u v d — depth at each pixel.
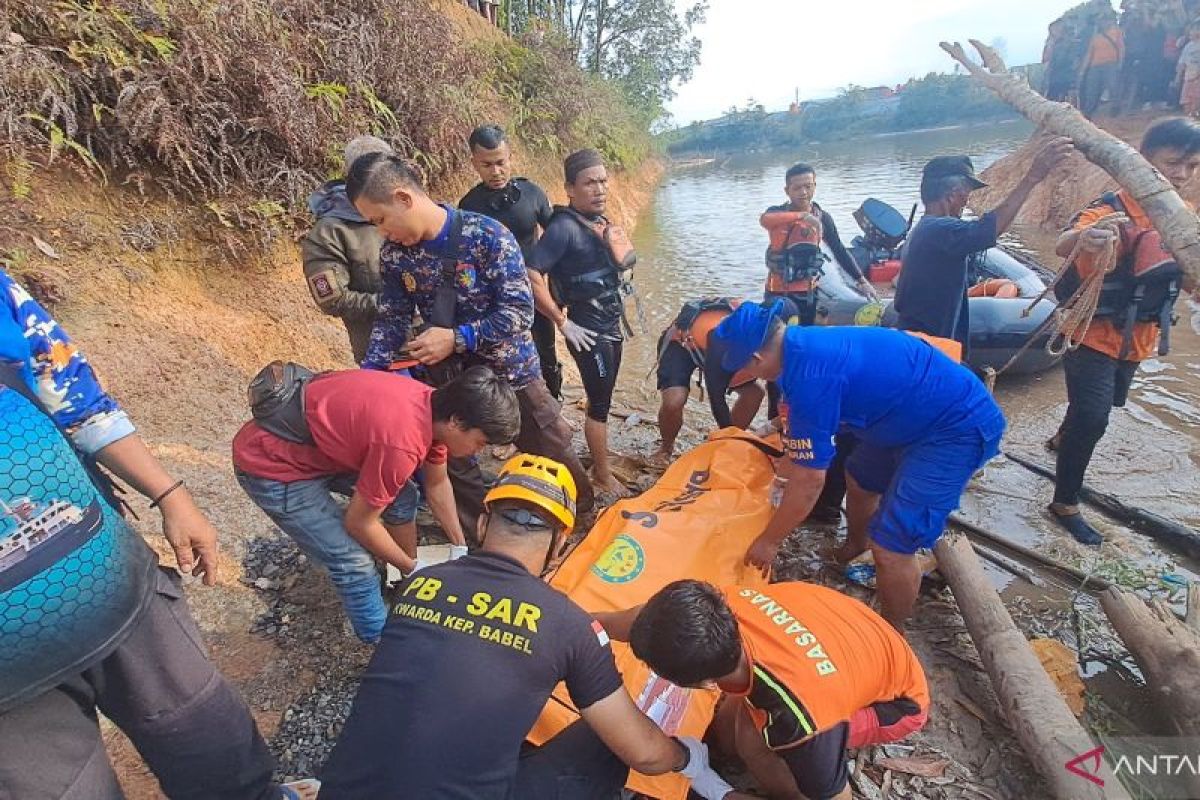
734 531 2.92
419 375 2.93
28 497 1.32
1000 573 3.20
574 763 1.92
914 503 2.51
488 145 3.72
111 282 3.62
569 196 3.58
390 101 5.62
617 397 5.18
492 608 1.67
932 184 3.49
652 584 2.63
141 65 3.85
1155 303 3.11
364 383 2.20
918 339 2.52
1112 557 3.27
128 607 1.48
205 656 1.72
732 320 2.47
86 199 3.67
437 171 5.96
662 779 2.06
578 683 1.72
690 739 2.09
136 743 1.65
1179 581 3.08
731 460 3.35
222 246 4.13
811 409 2.38
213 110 4.09
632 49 21.11
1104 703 2.52
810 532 3.50
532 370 2.98
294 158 4.46
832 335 2.44
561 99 10.73
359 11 5.69
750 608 2.11
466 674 1.60
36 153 3.53
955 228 3.26
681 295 7.73
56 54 3.65
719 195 16.23
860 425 2.56
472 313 2.77
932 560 3.12
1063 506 3.50
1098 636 2.82
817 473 2.47
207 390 3.71
